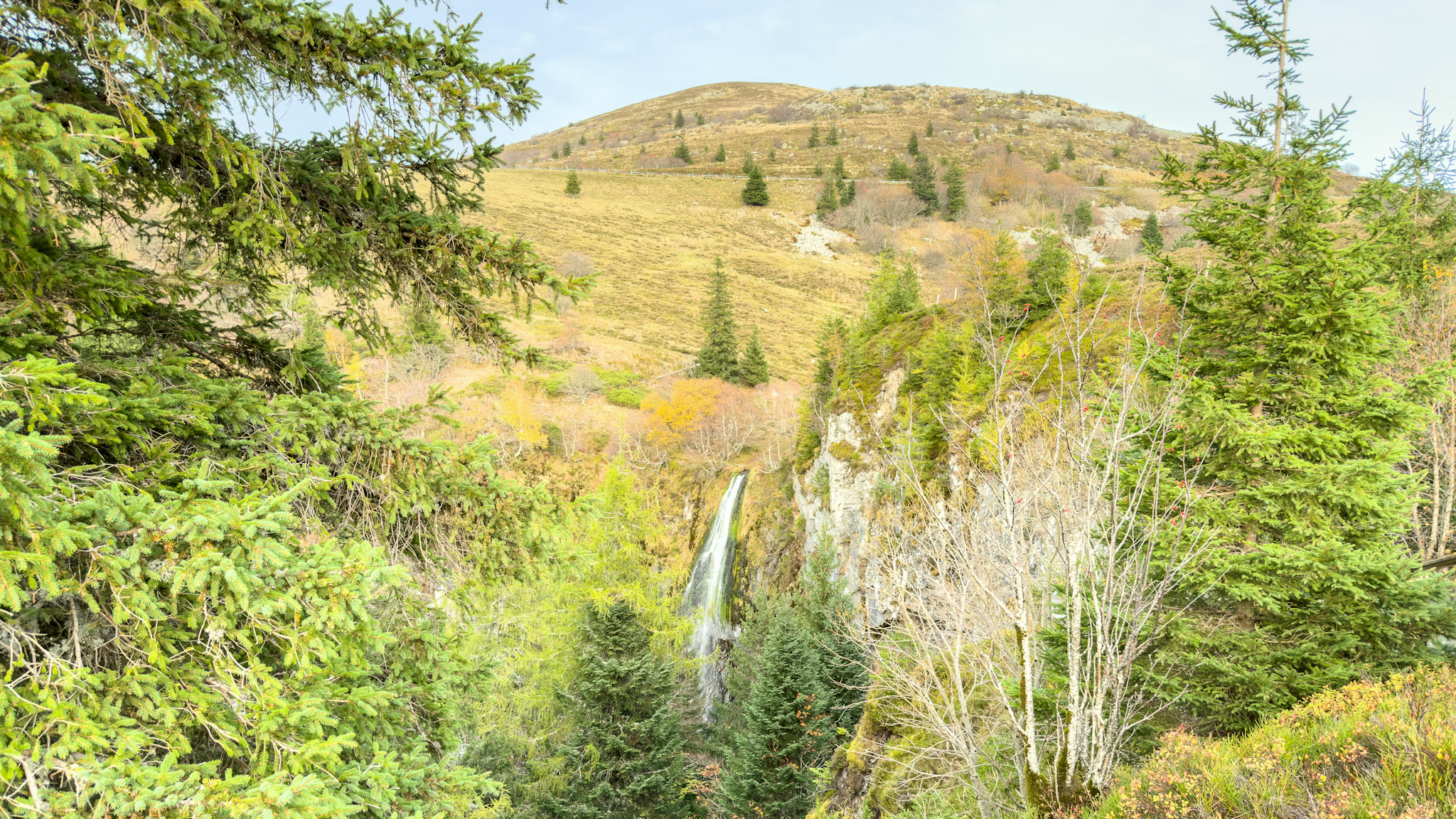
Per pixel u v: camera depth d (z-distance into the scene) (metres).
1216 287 8.54
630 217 105.75
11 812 2.93
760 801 18.42
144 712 3.50
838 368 35.56
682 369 58.91
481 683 5.73
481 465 5.43
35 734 3.10
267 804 3.07
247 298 5.24
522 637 19.20
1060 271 25.94
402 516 5.43
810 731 18.06
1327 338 8.00
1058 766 5.84
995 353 6.90
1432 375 7.70
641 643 18.66
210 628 3.61
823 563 24.53
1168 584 6.04
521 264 5.04
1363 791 4.04
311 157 4.88
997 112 190.00
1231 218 8.66
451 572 5.60
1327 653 6.85
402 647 5.19
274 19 3.96
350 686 4.46
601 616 18.56
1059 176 110.50
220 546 3.52
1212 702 7.02
